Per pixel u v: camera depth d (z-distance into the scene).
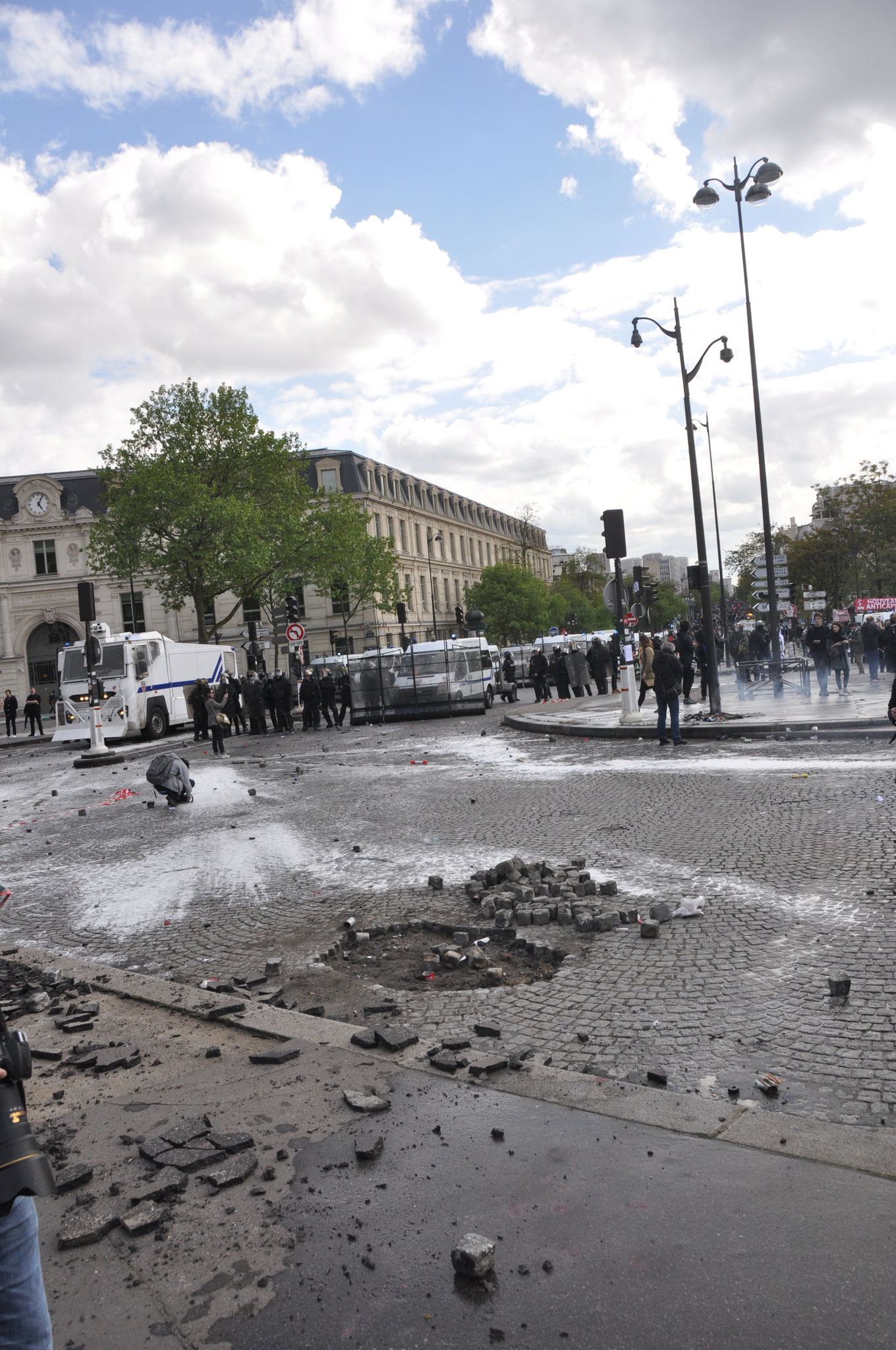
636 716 17.67
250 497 43.91
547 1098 3.53
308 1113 3.57
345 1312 2.47
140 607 61.97
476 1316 2.42
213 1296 2.58
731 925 5.61
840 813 8.40
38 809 14.47
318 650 65.06
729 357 26.42
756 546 73.44
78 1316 2.54
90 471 63.84
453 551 87.19
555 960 5.44
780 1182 2.88
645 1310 2.39
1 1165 1.86
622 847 8.02
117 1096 3.88
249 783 15.23
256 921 6.87
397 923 6.45
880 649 24.59
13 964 6.07
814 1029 4.09
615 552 17.44
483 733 20.94
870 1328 2.27
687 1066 3.84
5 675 60.81
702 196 22.58
